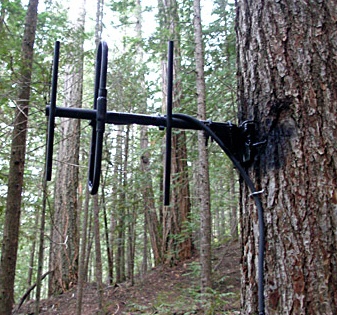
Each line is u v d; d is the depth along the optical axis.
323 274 1.11
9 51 4.57
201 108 6.22
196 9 6.66
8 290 4.55
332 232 1.13
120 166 8.87
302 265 1.15
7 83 4.56
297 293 1.14
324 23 1.31
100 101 1.12
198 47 6.49
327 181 1.17
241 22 1.51
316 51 1.29
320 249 1.13
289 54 1.31
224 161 7.56
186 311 5.56
